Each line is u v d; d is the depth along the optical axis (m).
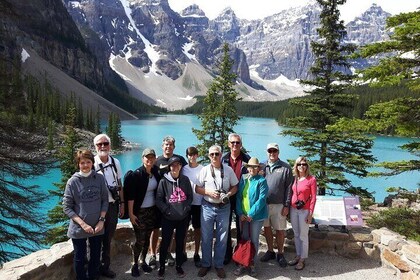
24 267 5.65
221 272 6.98
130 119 174.50
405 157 65.56
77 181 6.05
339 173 16.77
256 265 7.57
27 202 13.11
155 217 7.07
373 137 16.88
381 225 13.07
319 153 17.91
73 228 6.00
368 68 9.32
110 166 6.79
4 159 12.34
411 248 6.74
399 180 45.53
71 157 18.25
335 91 18.08
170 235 6.82
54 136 61.59
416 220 12.59
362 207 18.86
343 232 7.98
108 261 6.82
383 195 38.59
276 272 7.24
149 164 6.86
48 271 5.87
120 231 7.88
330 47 17.88
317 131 18.42
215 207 7.00
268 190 7.52
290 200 7.46
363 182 44.44
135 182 6.81
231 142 7.51
